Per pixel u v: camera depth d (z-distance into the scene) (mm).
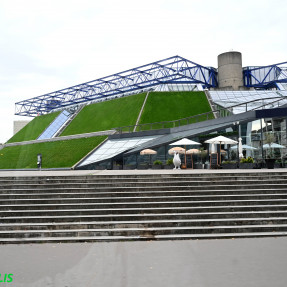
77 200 10742
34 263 6191
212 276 5328
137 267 5867
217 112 36406
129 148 35938
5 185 12203
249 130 29641
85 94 86375
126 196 11188
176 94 61375
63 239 8117
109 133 48844
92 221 9359
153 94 61344
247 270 5609
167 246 7465
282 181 12422
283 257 6379
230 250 6980
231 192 11328
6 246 7680
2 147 65438
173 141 33344
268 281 5066
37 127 70438
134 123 52219
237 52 75500
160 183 12227
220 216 9508
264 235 8359
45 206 10242
